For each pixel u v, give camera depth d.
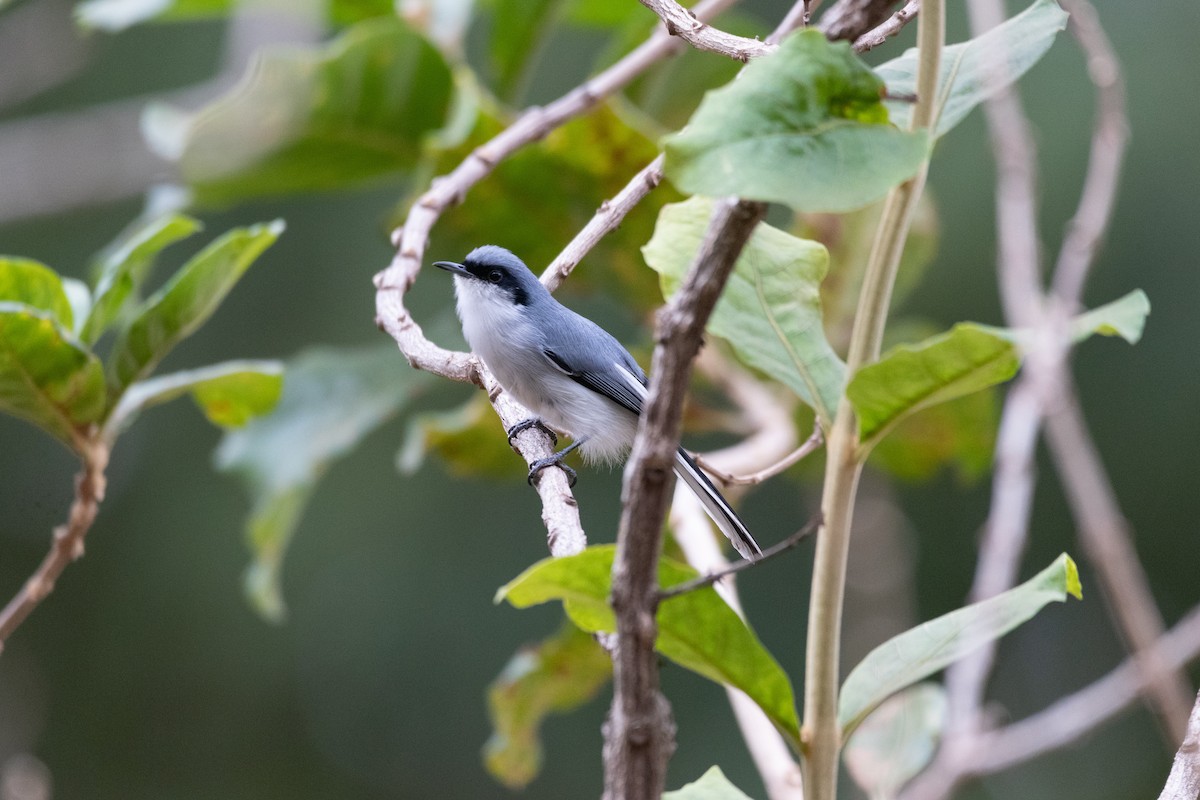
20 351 6.88
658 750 3.24
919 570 18.16
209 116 9.56
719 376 10.61
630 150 9.80
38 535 19.88
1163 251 17.03
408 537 19.28
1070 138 16.72
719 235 3.08
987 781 15.34
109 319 7.68
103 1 10.73
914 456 11.54
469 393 19.02
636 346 11.47
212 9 11.16
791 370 4.80
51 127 11.12
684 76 11.45
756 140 3.23
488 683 19.05
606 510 18.36
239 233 7.34
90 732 19.31
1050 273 16.66
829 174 3.22
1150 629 7.22
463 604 19.17
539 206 10.34
